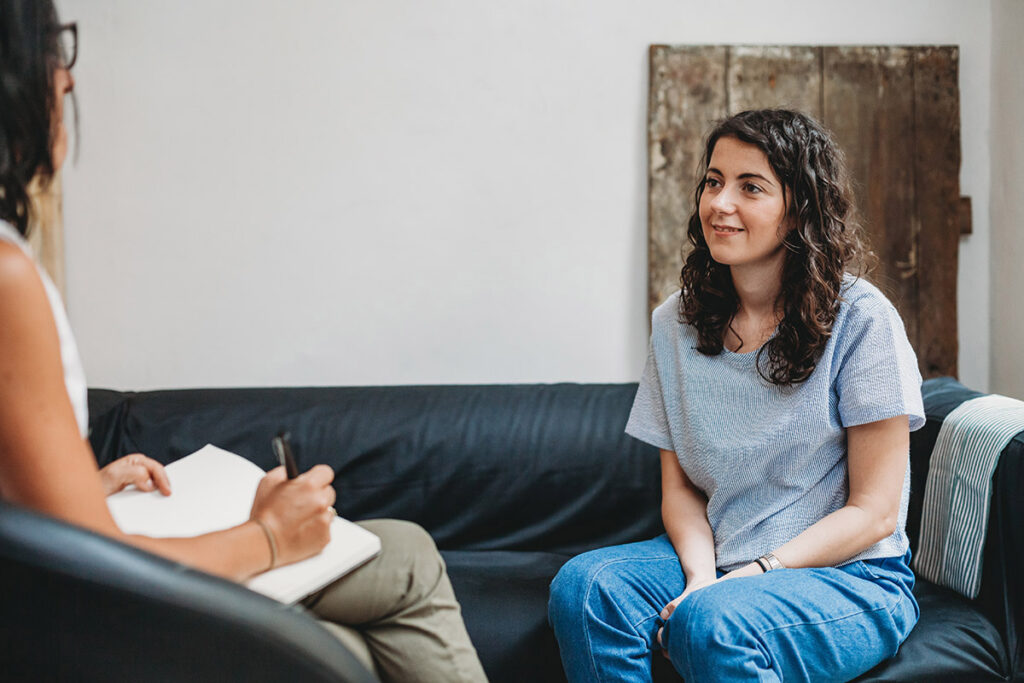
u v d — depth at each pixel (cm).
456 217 247
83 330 245
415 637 111
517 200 247
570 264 250
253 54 240
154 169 241
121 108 239
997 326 253
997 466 161
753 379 156
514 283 250
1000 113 246
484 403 207
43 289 78
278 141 242
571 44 244
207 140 241
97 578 64
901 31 248
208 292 246
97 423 191
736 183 152
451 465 199
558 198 248
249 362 249
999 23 245
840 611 139
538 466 199
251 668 70
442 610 113
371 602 109
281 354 249
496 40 243
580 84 245
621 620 143
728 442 156
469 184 246
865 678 146
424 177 246
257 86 241
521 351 252
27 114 80
